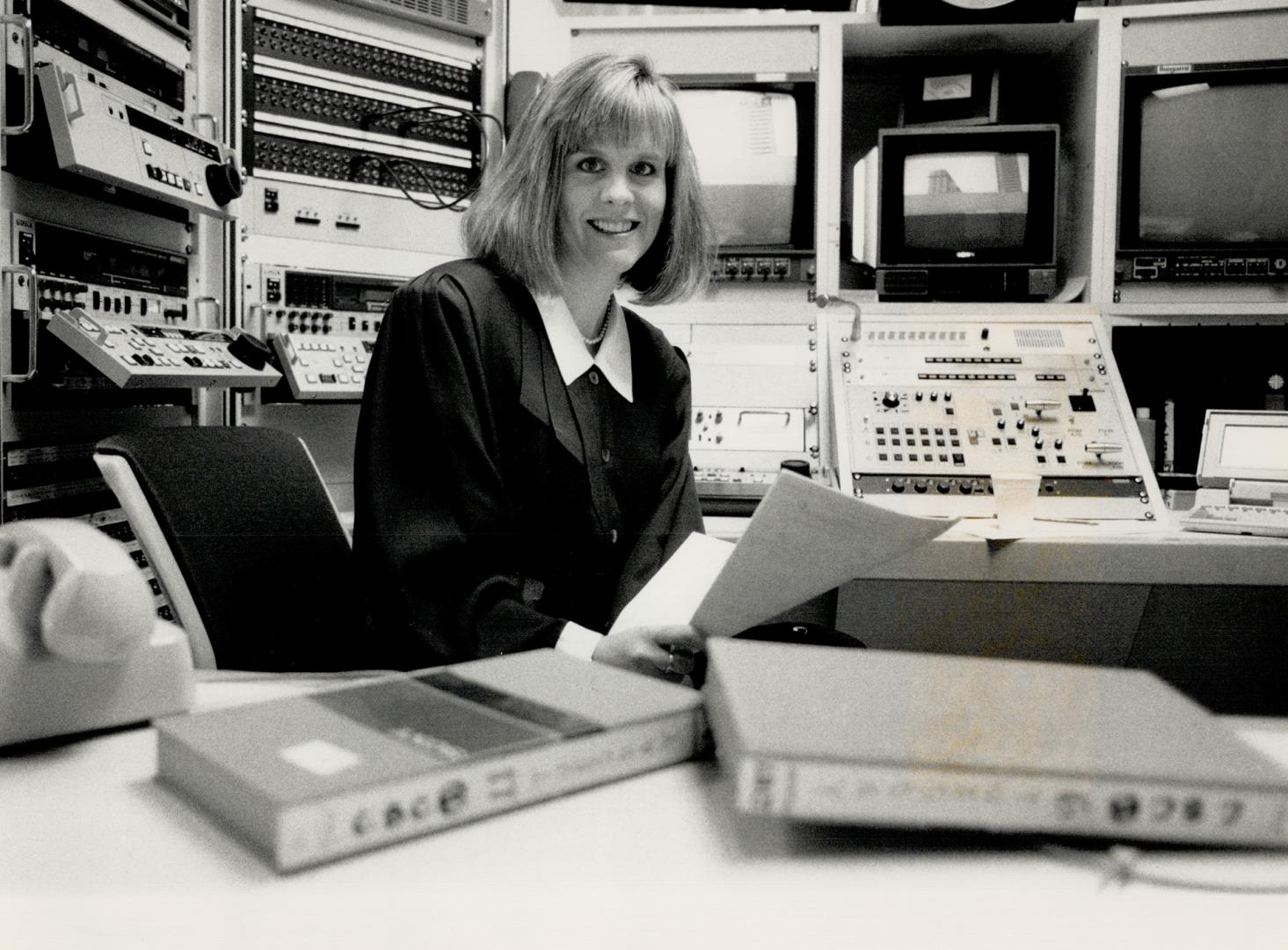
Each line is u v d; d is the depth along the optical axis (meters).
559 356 1.18
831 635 0.81
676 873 0.39
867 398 1.84
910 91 2.16
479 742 0.45
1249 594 1.55
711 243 1.42
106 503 1.55
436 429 1.06
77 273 1.47
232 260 1.81
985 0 1.96
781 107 2.04
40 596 0.51
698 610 0.65
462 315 1.11
